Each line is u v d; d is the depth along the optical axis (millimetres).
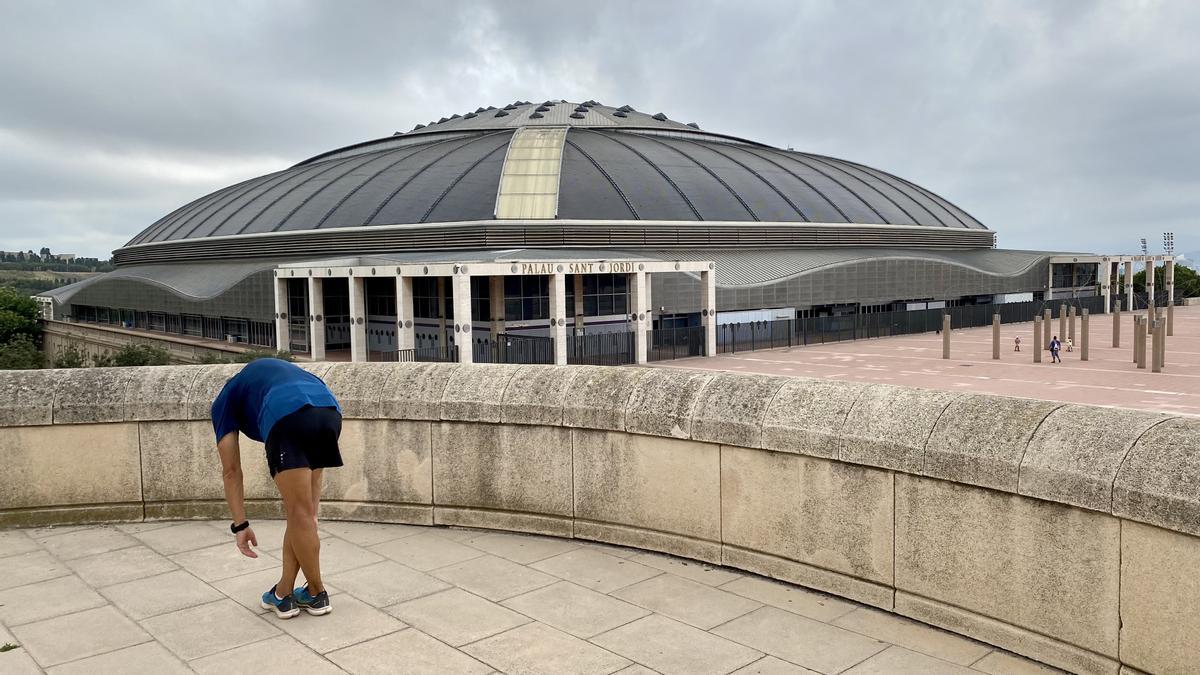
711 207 73750
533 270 49281
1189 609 5066
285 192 80938
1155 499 5121
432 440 9000
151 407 9242
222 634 6367
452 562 7895
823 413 6973
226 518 9359
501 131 85312
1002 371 47219
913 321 74062
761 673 5680
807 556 7125
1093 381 42688
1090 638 5566
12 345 57031
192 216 90875
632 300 55156
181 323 74250
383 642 6195
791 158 93188
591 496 8398
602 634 6301
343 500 9266
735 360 54875
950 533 6266
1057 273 91875
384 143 91625
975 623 6152
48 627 6516
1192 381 42094
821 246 78062
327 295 63312
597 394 8297
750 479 7426
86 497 9250
